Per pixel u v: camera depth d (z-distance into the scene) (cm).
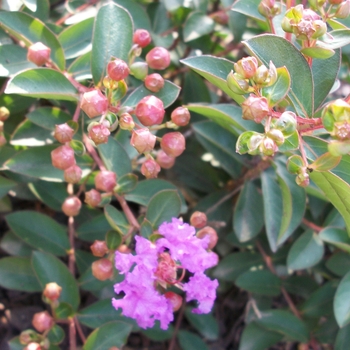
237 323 30
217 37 28
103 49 18
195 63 16
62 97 17
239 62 13
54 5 27
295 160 14
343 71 26
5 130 24
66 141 17
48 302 20
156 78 17
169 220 19
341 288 20
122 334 20
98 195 18
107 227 23
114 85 16
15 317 28
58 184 23
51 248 23
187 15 25
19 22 19
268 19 17
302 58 15
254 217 24
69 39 21
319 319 26
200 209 26
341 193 15
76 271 27
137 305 16
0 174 22
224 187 27
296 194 20
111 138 20
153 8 26
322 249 23
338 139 12
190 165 27
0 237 28
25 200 29
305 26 14
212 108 18
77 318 21
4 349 27
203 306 17
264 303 27
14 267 22
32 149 20
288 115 13
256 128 19
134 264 17
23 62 20
